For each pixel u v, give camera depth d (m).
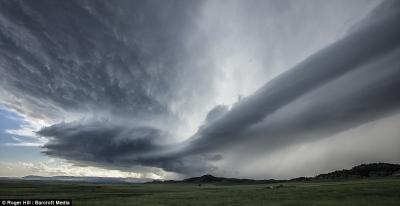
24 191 88.81
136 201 59.94
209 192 85.50
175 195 76.56
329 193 66.62
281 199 61.22
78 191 97.25
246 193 76.00
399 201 53.84
